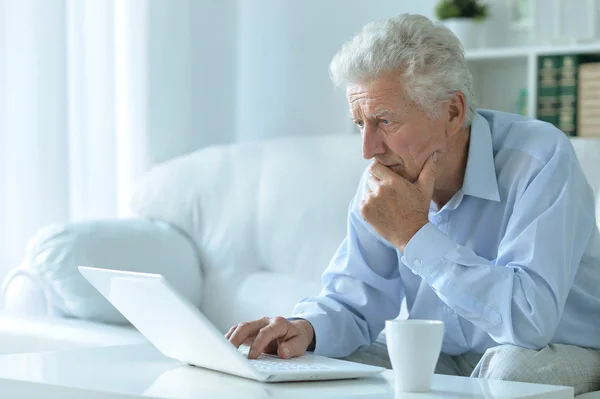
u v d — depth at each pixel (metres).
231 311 2.71
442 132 1.58
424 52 1.53
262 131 3.80
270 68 3.79
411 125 1.54
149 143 3.27
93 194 3.12
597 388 1.56
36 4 2.92
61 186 2.96
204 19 3.49
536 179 1.56
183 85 3.37
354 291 1.80
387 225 1.51
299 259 2.65
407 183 1.53
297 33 3.72
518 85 3.28
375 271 1.81
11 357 1.44
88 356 1.46
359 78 1.54
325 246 2.60
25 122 2.90
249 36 3.81
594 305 1.64
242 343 1.50
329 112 3.66
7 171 2.88
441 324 1.18
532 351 1.45
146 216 2.89
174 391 1.16
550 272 1.46
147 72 3.26
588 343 1.63
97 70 3.12
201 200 2.86
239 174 2.85
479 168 1.64
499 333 1.46
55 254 2.46
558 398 1.19
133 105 3.23
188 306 1.20
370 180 1.57
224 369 1.30
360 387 1.22
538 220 1.50
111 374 1.29
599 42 2.95
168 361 1.42
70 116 3.06
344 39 3.63
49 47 2.94
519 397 1.13
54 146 2.95
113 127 3.15
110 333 2.21
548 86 3.05
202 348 1.28
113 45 3.15
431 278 1.48
